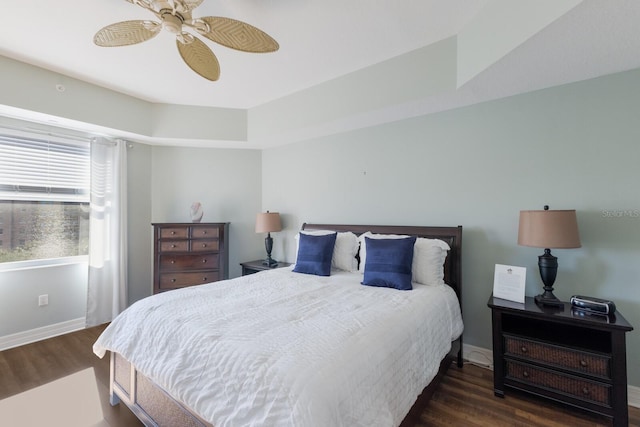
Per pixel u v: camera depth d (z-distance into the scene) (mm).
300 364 1062
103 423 1695
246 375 1079
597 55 1719
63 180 3100
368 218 3094
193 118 3482
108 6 1806
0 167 2711
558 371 1778
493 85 2107
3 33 2057
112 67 2566
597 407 1662
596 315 1748
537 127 2207
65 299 3072
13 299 2752
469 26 2012
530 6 1526
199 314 1580
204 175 3957
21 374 2234
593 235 2014
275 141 3672
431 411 1792
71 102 2736
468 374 2234
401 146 2867
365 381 1109
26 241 2875
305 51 2342
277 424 929
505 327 2057
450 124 2590
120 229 3361
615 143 1947
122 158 3395
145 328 1566
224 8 1843
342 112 2764
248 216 4074
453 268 2459
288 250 3838
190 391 1196
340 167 3309
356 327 1396
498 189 2369
